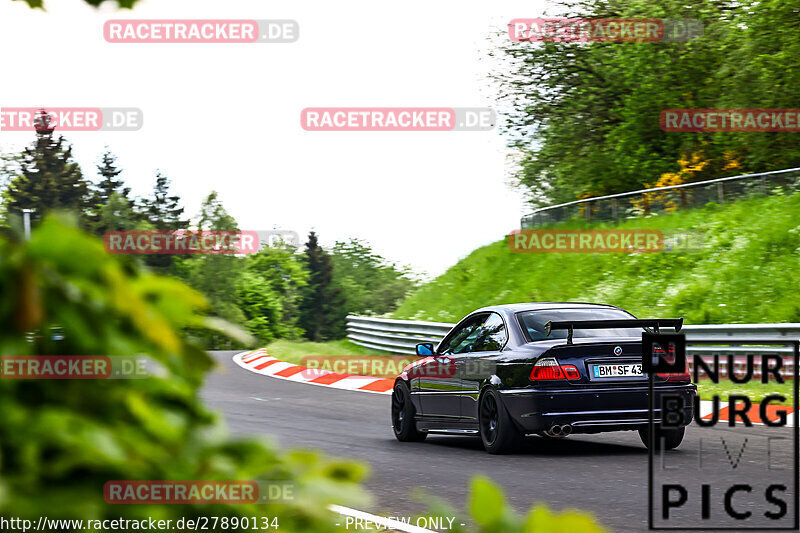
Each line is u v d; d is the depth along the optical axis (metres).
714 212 88.25
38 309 3.35
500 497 3.81
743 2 109.25
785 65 105.56
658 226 92.38
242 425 45.38
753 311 71.81
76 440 3.31
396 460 34.44
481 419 36.47
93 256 3.44
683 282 81.56
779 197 83.44
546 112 128.12
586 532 3.76
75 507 3.26
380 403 57.44
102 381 3.58
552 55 126.06
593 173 127.00
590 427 33.94
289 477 3.89
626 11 120.25
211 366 3.91
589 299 89.25
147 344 3.66
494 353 36.44
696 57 118.62
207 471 3.73
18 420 3.31
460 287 116.88
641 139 123.25
